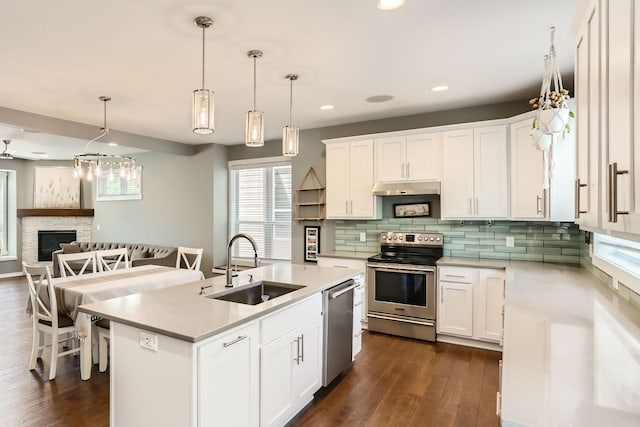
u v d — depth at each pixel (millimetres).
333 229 4965
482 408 2547
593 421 867
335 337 2842
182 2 1990
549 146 2340
